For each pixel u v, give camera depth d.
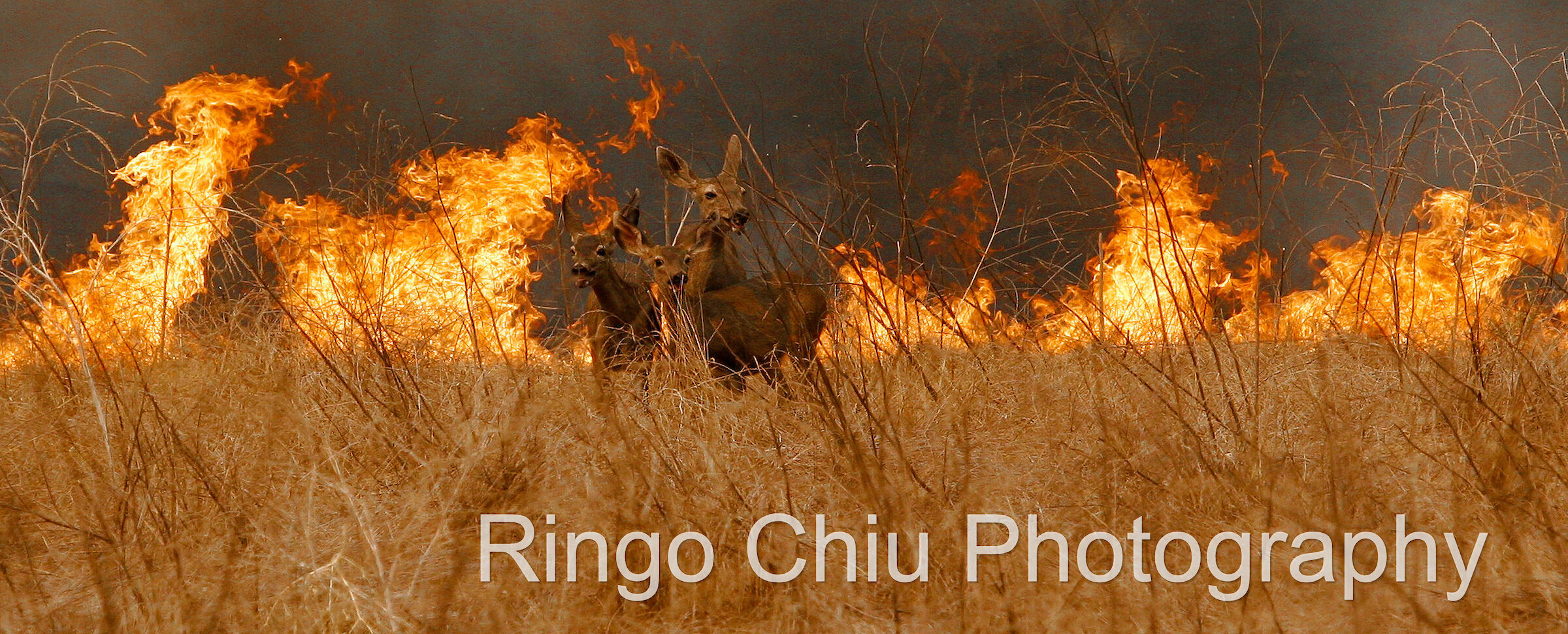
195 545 13.83
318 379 18.30
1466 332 18.92
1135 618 12.02
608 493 14.02
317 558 13.21
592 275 19.05
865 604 12.48
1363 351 19.33
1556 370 17.48
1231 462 15.11
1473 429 15.59
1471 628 11.76
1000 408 18.23
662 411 17.05
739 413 17.19
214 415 17.52
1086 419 17.19
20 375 19.70
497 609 12.14
